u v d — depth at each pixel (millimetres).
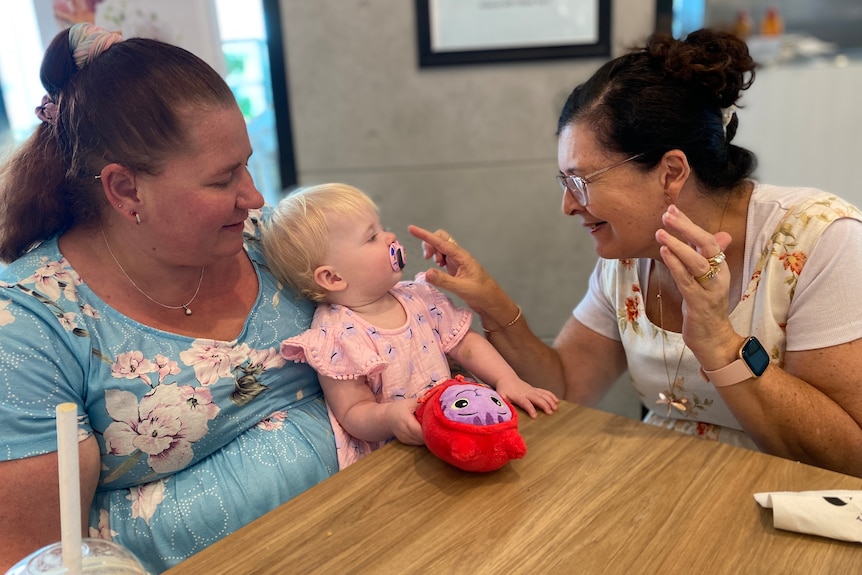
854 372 950
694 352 953
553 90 2197
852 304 956
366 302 1063
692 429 1218
